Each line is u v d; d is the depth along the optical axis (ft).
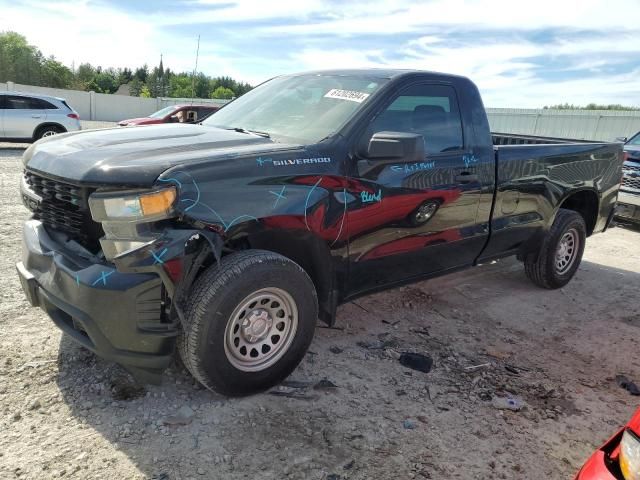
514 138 21.30
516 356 12.68
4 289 13.80
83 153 9.45
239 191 9.03
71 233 9.66
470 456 8.84
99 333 8.55
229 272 8.94
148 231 8.30
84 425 8.81
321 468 8.23
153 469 7.95
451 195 12.63
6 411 8.98
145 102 138.72
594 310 16.15
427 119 12.35
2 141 48.88
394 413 9.85
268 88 14.03
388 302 15.40
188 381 10.28
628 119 63.57
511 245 15.28
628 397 11.17
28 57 183.42
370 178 10.89
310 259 10.62
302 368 11.20
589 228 18.33
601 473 5.47
